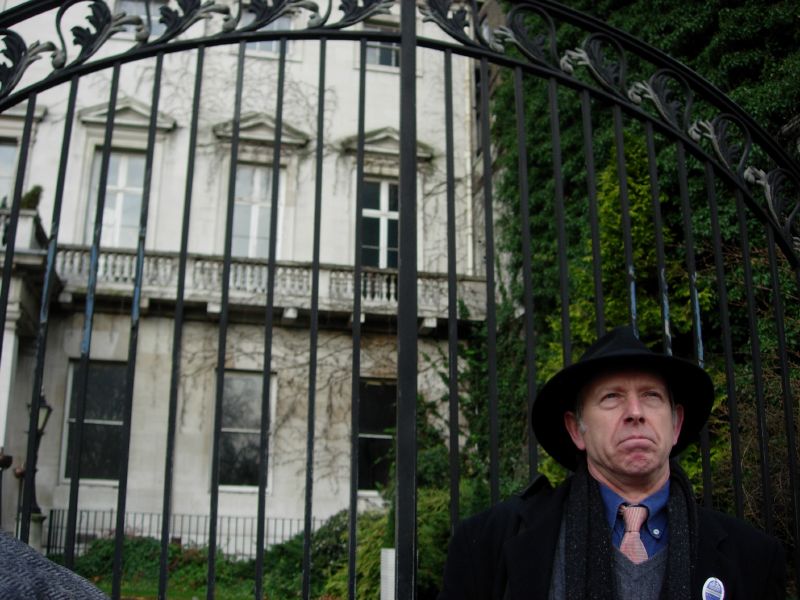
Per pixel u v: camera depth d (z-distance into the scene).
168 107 16.05
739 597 2.02
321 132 3.19
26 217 13.28
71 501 2.71
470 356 14.84
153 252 14.88
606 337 2.32
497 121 14.71
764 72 8.05
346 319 15.45
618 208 8.66
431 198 16.11
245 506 14.51
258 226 15.91
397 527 2.78
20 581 1.03
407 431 2.87
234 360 15.14
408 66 3.27
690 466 6.71
